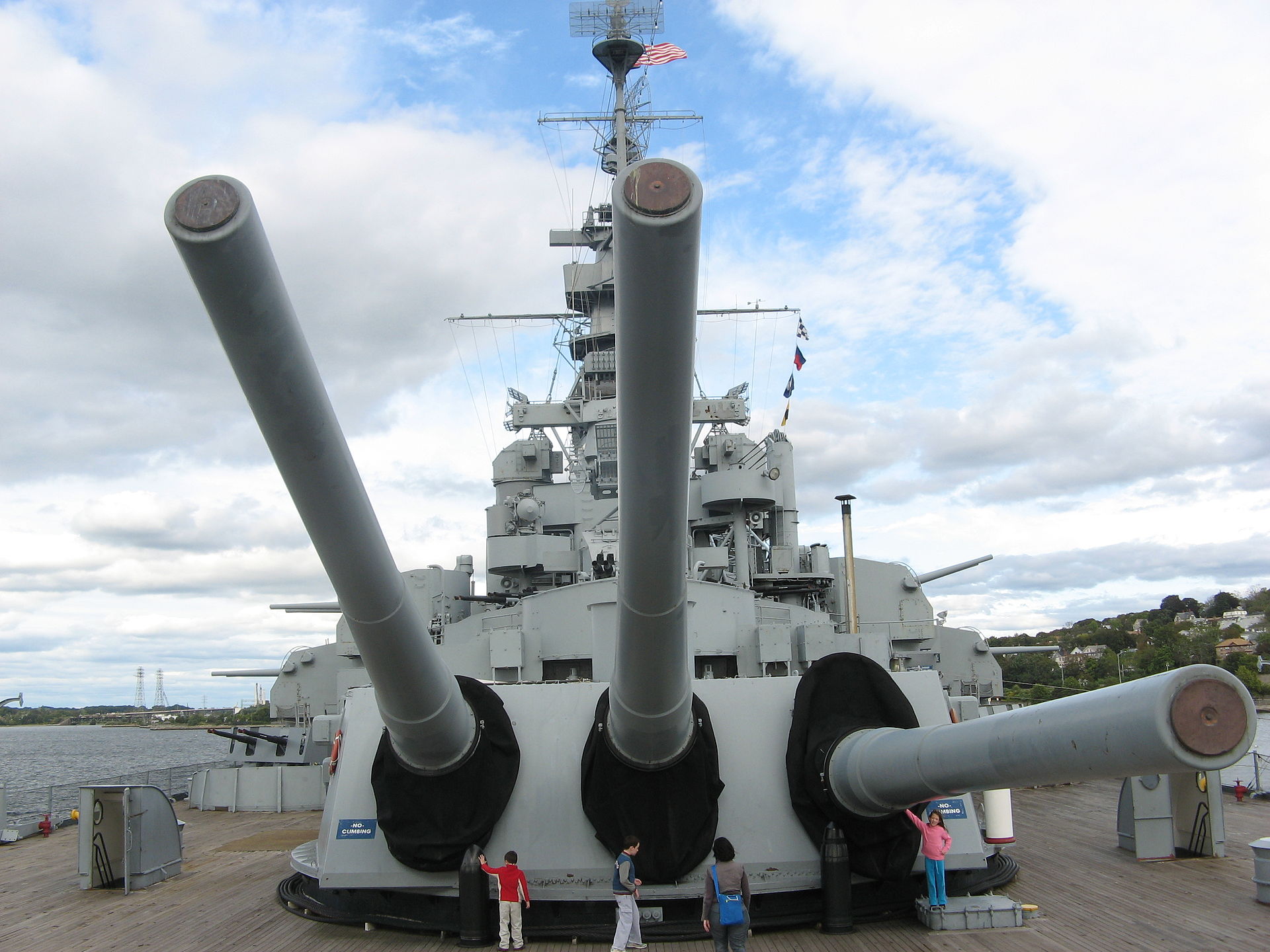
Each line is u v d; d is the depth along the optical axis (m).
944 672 24.12
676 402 5.19
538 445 22.00
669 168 4.51
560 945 8.66
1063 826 14.98
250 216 4.54
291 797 19.77
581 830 9.06
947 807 9.79
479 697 9.06
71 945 9.22
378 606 6.77
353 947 8.87
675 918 8.87
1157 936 8.69
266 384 5.21
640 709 7.58
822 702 9.27
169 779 22.66
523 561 19.03
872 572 22.73
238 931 9.54
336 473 5.88
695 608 14.05
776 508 20.72
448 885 9.04
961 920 8.96
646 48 21.16
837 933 8.82
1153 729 4.90
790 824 9.24
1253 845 9.95
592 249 23.36
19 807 29.81
